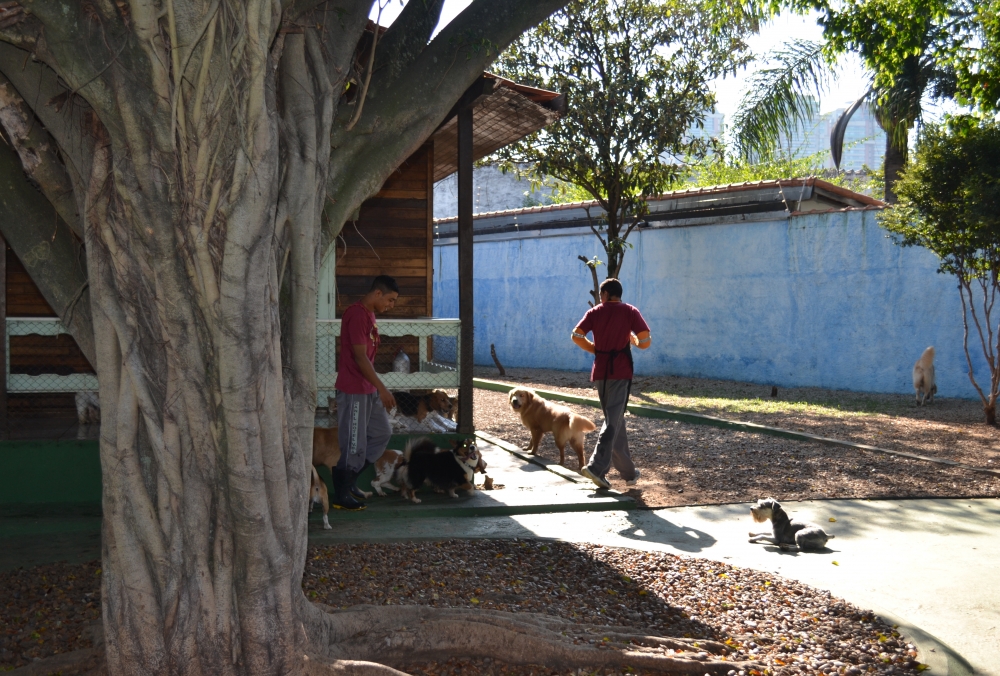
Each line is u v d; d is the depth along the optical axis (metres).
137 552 3.19
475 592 4.65
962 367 13.41
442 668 3.71
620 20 15.78
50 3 2.82
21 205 3.50
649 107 15.84
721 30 15.16
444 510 6.68
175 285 3.03
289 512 3.32
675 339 17.64
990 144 10.32
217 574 3.23
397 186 10.01
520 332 21.20
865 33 11.02
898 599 4.82
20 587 4.70
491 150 11.08
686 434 10.75
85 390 7.41
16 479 6.72
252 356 3.05
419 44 4.18
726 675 3.73
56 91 3.16
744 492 7.60
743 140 16.14
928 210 10.95
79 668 3.53
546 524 6.48
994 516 6.80
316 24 3.50
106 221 3.06
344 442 6.26
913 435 10.23
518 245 21.08
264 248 3.05
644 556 5.47
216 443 3.17
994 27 10.59
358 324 6.05
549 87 16.02
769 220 15.73
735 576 5.11
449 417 8.79
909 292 13.89
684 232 17.30
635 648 3.87
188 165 2.94
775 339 15.82
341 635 3.67
